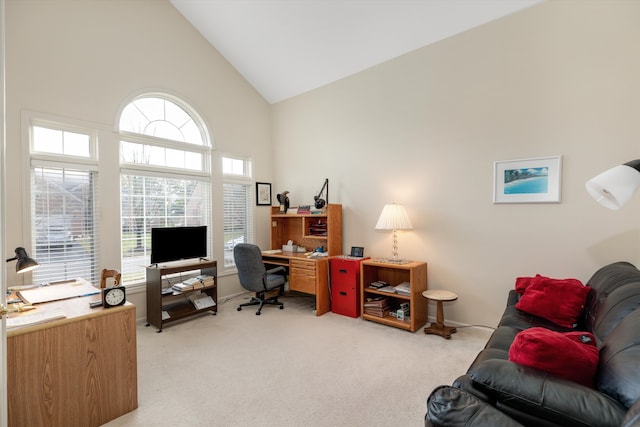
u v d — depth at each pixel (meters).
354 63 3.83
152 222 3.62
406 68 3.49
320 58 3.92
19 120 2.64
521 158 2.75
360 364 2.38
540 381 1.01
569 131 2.52
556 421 0.93
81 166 3.02
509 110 2.81
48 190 2.85
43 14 2.78
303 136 4.61
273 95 4.84
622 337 1.12
